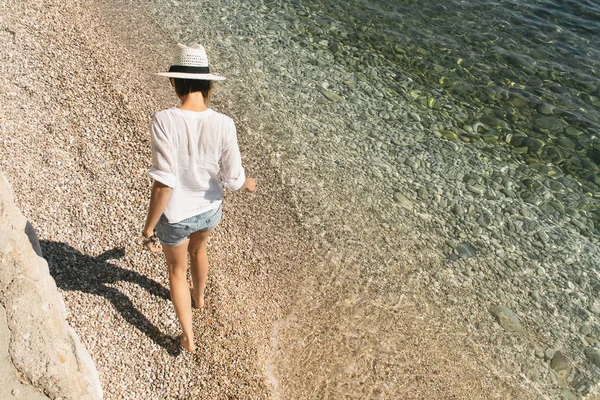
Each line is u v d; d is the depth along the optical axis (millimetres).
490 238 5832
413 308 4910
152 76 6922
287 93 7398
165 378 3756
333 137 6816
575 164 6953
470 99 7871
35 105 5691
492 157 6941
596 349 4859
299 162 6301
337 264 5172
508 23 9594
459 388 4305
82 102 6004
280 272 4953
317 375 4148
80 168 5152
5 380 2539
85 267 4258
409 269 5301
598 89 8234
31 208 4547
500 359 4629
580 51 9000
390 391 4160
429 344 4602
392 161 6633
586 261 5723
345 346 4422
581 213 6289
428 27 9297
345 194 6020
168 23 8273
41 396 2559
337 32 8906
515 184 6578
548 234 5980
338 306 4766
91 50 6969
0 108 5441
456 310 4984
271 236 5297
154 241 3477
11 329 2715
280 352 4250
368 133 7000
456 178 6547
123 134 5750
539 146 7180
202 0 9141
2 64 6098
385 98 7680
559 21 9734
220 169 3262
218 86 7203
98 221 4684
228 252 5000
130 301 4129
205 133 2998
